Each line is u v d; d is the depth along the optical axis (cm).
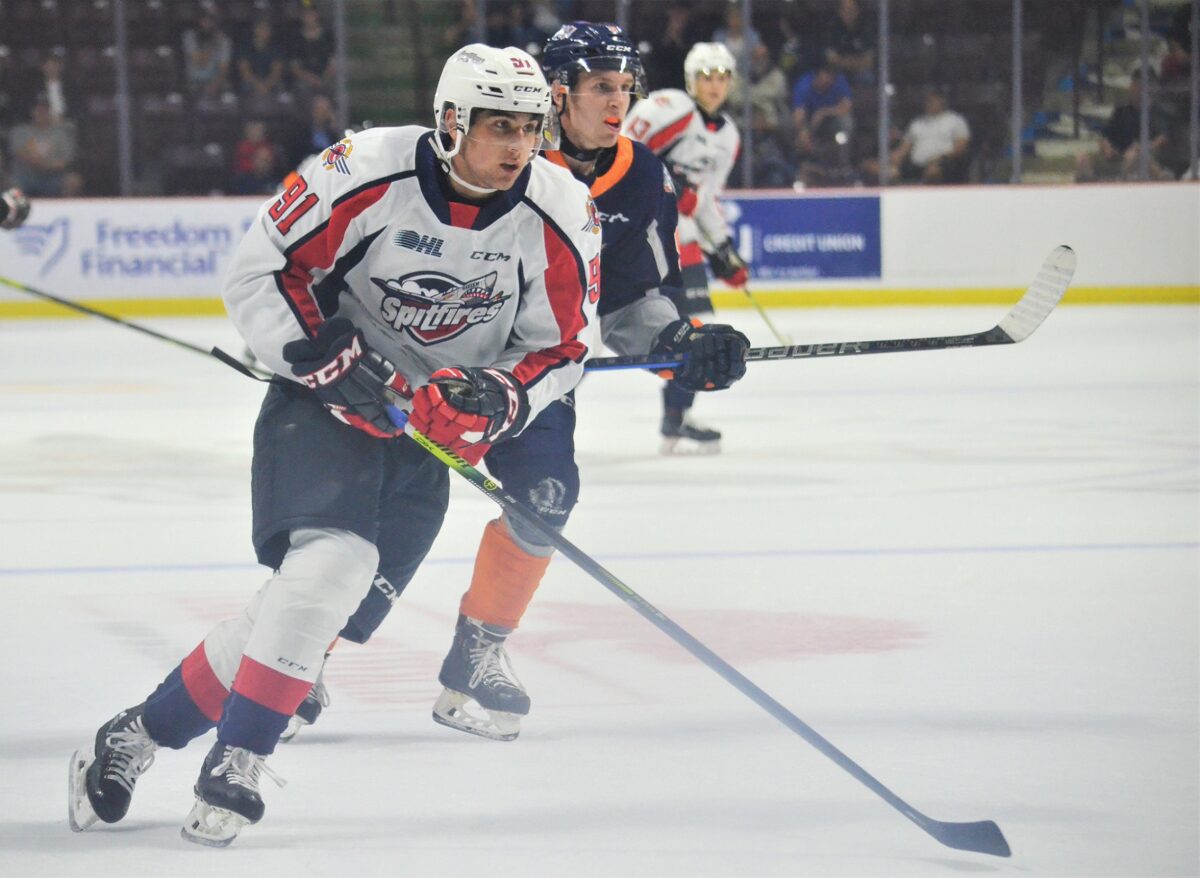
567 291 590
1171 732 661
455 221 557
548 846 540
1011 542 1085
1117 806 573
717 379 671
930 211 3073
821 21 3178
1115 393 1933
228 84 3212
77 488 1341
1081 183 3194
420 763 635
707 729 675
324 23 3219
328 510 546
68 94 3198
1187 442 1550
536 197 569
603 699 725
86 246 2977
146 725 559
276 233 553
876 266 3080
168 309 3000
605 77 759
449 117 541
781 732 669
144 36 3219
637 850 535
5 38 3219
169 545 1098
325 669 782
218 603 923
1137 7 3156
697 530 1141
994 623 858
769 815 569
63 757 641
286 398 571
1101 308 3038
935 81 3212
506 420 576
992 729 669
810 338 2572
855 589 945
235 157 3200
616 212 775
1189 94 3158
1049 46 3189
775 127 3173
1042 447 1534
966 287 3080
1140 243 3058
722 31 3200
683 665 779
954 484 1331
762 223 3061
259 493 561
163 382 2123
